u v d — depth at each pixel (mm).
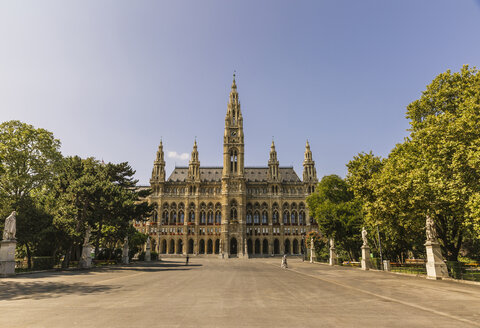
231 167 118375
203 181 119625
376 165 41031
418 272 31625
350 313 12180
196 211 114312
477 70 31344
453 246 33625
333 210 55625
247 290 19328
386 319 11133
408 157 32000
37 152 49812
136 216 54594
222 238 108312
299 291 18859
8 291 18094
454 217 31625
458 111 28000
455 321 10852
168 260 81875
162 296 16516
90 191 40469
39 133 49875
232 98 127250
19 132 48031
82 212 42094
